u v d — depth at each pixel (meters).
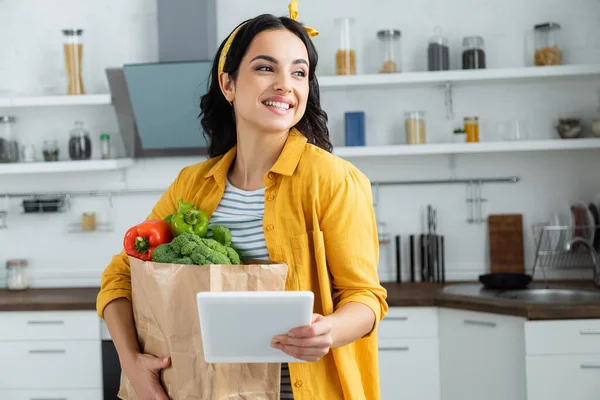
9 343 3.37
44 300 3.42
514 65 3.80
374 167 3.89
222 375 1.25
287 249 1.37
